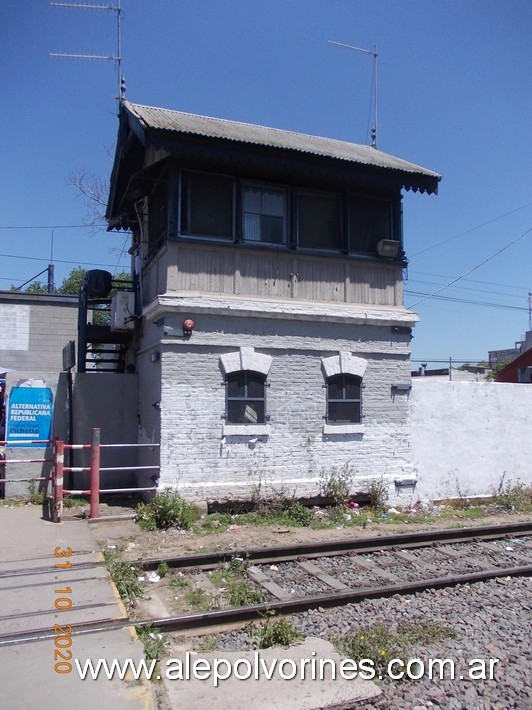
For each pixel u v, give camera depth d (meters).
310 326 11.32
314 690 4.52
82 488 11.91
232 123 13.25
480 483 12.77
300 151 10.62
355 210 12.10
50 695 4.28
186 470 10.25
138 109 11.48
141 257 12.95
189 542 8.62
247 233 11.21
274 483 10.75
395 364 12.02
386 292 12.20
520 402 13.41
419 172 11.71
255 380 10.89
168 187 10.66
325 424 11.28
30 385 11.59
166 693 4.47
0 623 5.48
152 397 11.09
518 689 4.78
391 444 11.84
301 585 7.09
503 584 7.32
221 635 5.59
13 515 9.85
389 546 8.83
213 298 10.55
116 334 13.73
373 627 5.78
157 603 6.34
